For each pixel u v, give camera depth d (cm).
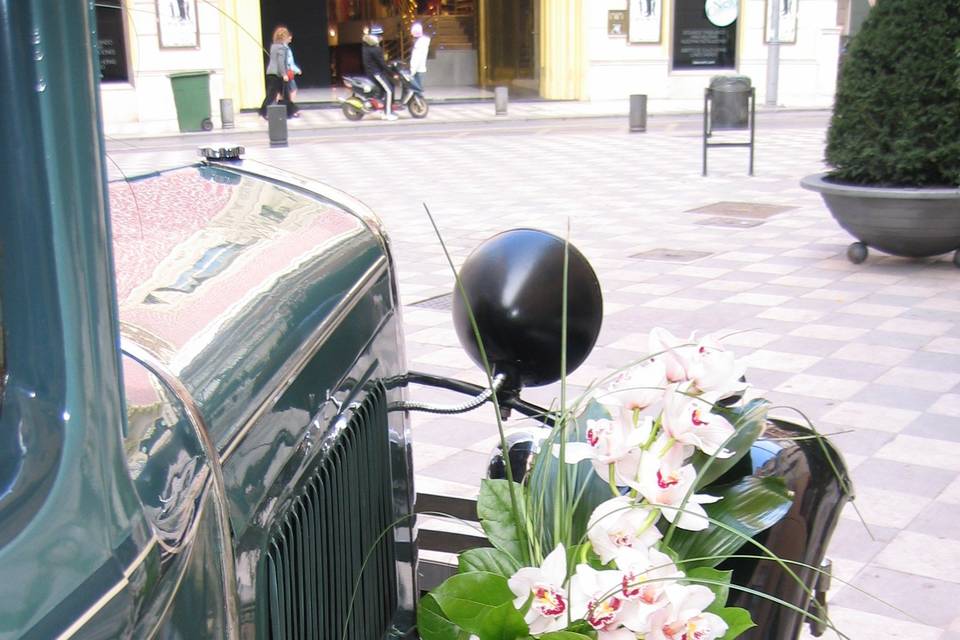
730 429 152
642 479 143
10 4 62
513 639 129
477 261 206
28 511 64
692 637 125
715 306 677
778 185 1166
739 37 2516
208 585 84
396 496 194
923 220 741
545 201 1098
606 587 128
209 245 148
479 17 2977
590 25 2475
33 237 64
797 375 540
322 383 140
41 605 61
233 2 2205
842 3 2753
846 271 768
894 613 326
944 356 568
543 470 152
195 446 90
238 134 1858
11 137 63
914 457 438
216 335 115
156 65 2095
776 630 176
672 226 951
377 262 184
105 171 70
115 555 69
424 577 233
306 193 199
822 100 2362
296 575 125
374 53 2100
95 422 67
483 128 1944
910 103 736
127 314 112
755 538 178
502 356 203
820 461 197
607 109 2280
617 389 154
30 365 66
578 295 203
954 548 365
